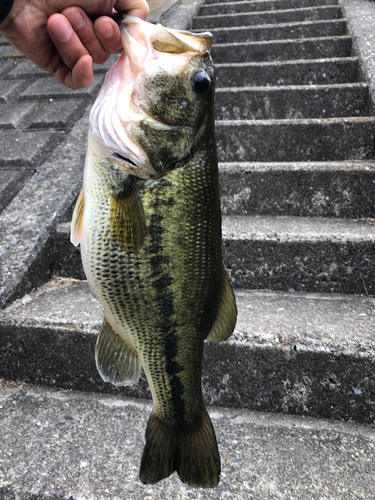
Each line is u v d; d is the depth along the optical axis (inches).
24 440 34.8
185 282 24.2
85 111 75.5
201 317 25.5
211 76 23.8
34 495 30.1
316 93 70.1
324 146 62.2
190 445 26.5
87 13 23.5
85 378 41.0
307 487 30.3
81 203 24.1
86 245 23.4
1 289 44.5
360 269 45.9
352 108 69.3
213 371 38.5
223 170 55.7
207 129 23.8
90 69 23.3
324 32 92.7
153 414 26.6
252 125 63.3
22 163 63.1
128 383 26.0
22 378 42.6
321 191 53.9
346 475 31.2
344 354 35.5
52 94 79.0
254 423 36.9
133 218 22.4
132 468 32.0
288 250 47.2
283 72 80.3
